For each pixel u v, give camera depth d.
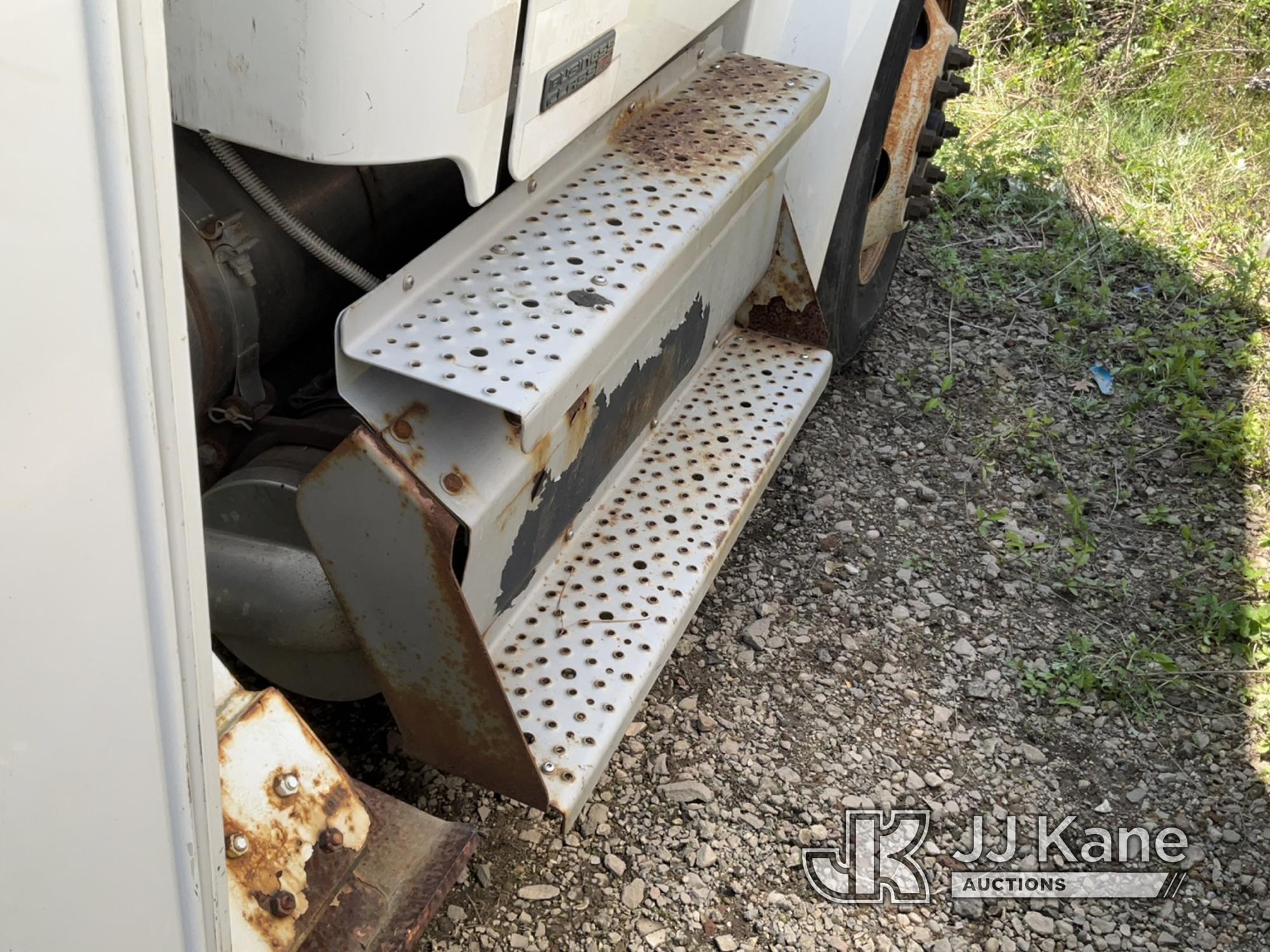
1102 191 5.05
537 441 1.51
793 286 2.88
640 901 2.12
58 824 0.94
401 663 1.72
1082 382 3.86
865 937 2.12
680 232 1.89
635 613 2.07
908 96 3.25
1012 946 2.15
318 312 1.99
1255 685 2.77
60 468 0.84
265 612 1.77
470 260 1.72
